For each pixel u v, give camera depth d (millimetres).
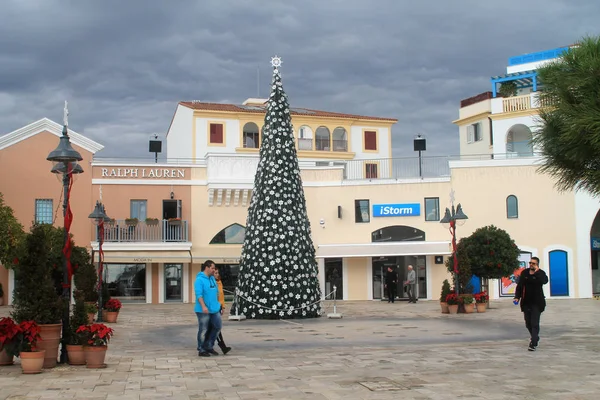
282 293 26984
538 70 16484
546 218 40000
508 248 31219
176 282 40188
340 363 13914
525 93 50250
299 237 27594
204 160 42781
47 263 13688
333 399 10039
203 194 40969
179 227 39969
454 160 41250
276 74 28547
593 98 15016
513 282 39531
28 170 38531
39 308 13391
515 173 40438
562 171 16906
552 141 16266
